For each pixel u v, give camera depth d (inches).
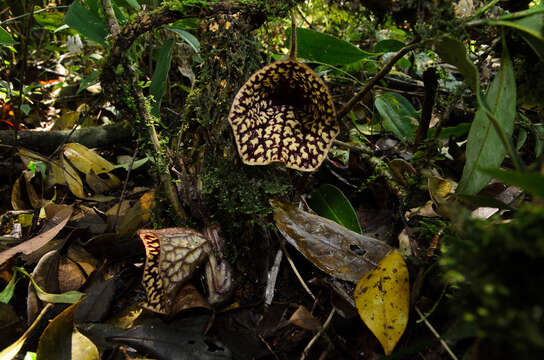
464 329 9.3
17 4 26.9
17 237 16.1
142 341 11.4
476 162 10.7
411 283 12.4
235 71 12.8
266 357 11.7
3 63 23.6
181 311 12.6
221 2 12.4
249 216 13.4
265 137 11.7
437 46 10.8
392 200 17.2
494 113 10.4
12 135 21.1
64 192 20.4
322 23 20.3
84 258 14.9
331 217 16.0
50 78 31.2
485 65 15.7
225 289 12.6
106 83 13.9
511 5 12.4
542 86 11.4
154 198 15.8
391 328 11.0
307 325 11.7
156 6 17.3
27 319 12.8
